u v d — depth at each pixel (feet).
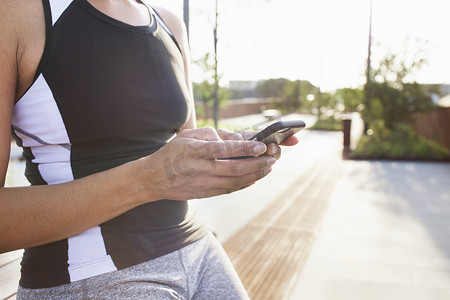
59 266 2.41
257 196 19.27
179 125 3.03
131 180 2.06
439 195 19.98
